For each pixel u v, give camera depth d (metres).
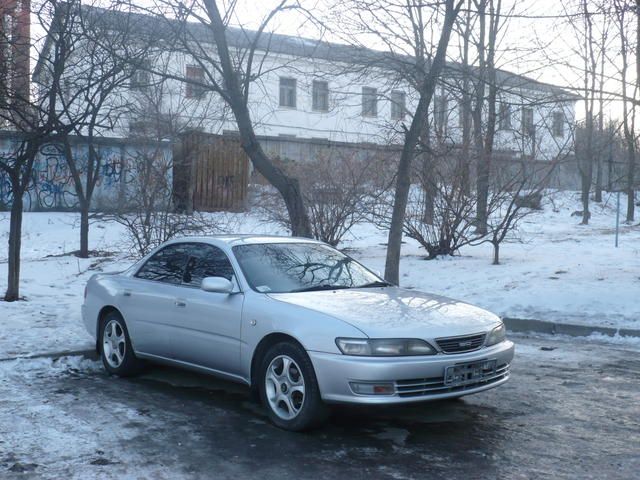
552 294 12.09
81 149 23.67
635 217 31.28
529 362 8.65
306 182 16.25
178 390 7.25
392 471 4.97
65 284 14.29
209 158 24.20
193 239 7.29
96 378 7.74
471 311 6.25
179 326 6.84
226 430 5.89
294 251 7.12
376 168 16.16
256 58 29.83
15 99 11.90
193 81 12.02
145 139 17.86
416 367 5.40
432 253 16.23
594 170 39.03
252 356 6.10
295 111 38.78
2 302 11.75
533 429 5.99
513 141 16.31
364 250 18.19
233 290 6.45
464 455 5.32
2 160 13.40
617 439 5.73
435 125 15.64
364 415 6.36
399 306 6.04
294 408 5.79
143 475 4.85
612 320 10.76
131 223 15.25
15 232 11.99
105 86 13.24
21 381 7.49
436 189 15.71
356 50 14.34
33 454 5.24
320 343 5.52
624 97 10.59
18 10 11.76
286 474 4.90
